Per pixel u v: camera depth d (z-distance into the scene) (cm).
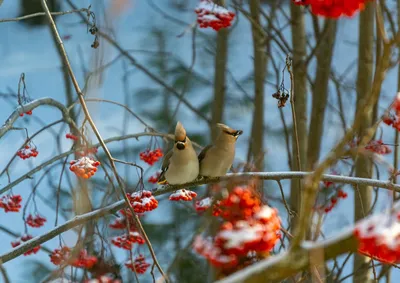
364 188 1203
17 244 1044
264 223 484
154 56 1916
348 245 437
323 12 522
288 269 430
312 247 436
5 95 1364
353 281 1205
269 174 866
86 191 805
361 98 1252
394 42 465
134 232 978
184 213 1559
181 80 1862
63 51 801
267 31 1351
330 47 1320
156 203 852
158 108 1852
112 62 1530
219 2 1030
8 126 944
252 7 1430
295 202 1217
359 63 1262
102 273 837
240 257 487
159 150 1116
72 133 1081
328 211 1108
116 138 1102
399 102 516
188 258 1471
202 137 1759
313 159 1272
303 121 1283
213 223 960
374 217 443
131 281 1248
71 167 813
